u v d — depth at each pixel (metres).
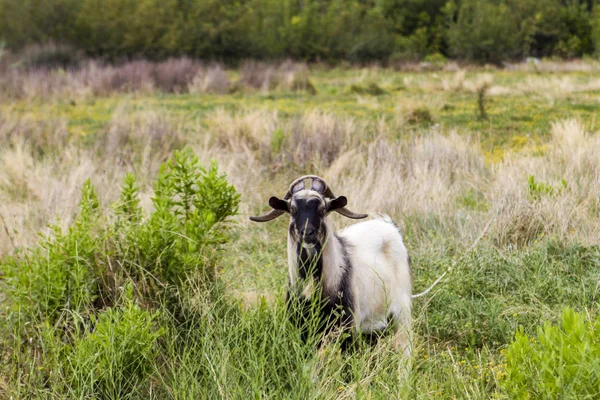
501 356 5.07
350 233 5.32
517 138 12.91
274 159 10.93
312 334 4.67
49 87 22.66
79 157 11.48
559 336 3.86
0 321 5.32
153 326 5.18
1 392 4.55
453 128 14.02
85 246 5.46
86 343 4.61
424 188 8.59
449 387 4.46
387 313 5.17
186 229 5.73
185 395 4.34
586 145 9.93
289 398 4.20
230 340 4.69
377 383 4.46
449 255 7.22
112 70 24.44
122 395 4.59
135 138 12.80
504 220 7.42
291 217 4.64
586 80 23.08
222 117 14.14
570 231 7.15
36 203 8.91
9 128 13.72
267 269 6.89
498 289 6.34
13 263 5.53
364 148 11.25
